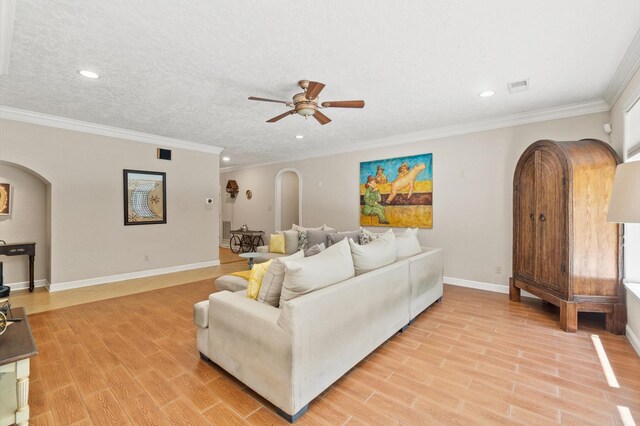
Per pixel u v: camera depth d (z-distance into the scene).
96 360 2.38
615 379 2.08
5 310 2.14
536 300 3.84
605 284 2.79
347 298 2.07
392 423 1.69
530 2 1.81
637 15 1.92
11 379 1.58
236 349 2.00
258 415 1.77
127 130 4.81
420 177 4.89
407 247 3.33
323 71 2.71
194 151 5.84
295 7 1.85
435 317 3.26
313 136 5.16
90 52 2.39
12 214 4.41
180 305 3.72
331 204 6.18
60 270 4.36
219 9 1.87
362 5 1.83
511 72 2.74
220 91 3.18
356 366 2.28
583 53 2.40
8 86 3.07
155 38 2.20
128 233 5.02
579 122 3.58
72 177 4.42
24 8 1.85
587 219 2.82
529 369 2.22
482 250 4.31
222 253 8.03
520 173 3.57
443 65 2.60
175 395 1.95
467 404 1.84
